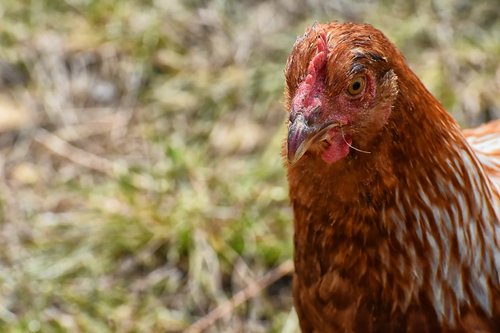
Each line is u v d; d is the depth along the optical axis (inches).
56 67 333.7
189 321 264.5
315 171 171.9
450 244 174.4
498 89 314.5
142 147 312.0
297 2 350.6
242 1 352.8
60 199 297.4
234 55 336.2
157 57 335.9
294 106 161.8
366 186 168.4
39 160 310.5
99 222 285.7
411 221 170.2
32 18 344.8
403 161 165.8
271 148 302.7
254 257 276.1
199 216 283.6
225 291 271.1
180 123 318.3
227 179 297.7
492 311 183.3
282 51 335.0
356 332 185.6
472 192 175.6
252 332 261.7
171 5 348.8
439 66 319.6
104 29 341.1
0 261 280.5
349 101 161.5
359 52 159.5
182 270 276.1
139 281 274.5
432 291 177.2
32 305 267.7
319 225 178.7
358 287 179.8
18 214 293.6
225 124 316.5
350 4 348.8
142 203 290.4
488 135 210.1
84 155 311.4
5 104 324.5
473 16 340.2
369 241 173.5
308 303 192.2
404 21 339.9
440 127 169.6
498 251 182.7
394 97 161.5
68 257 279.0
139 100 326.3
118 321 264.8
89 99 327.6
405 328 181.5
